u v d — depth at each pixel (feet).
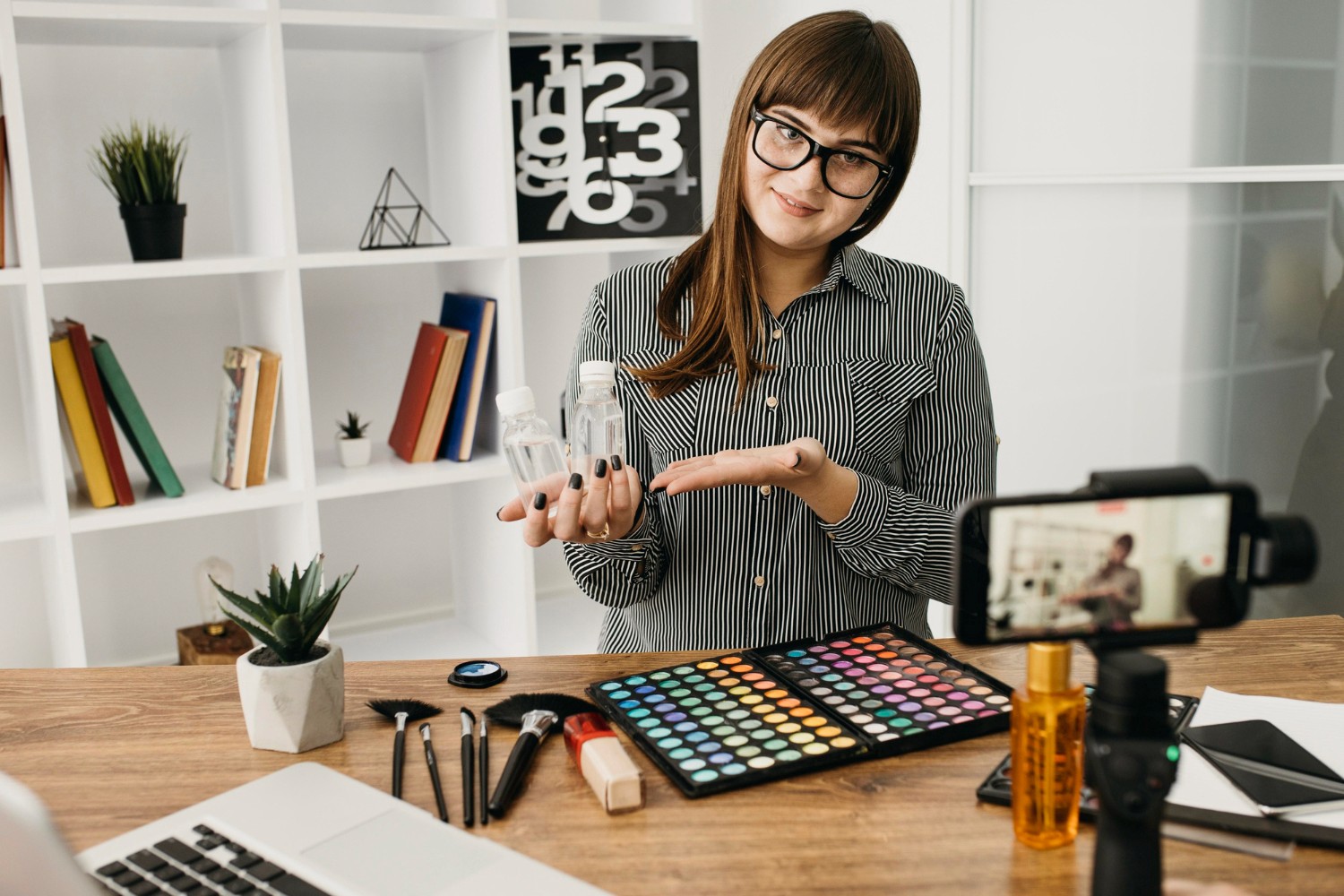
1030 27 7.02
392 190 8.84
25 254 6.41
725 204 4.35
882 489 4.15
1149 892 2.16
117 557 8.32
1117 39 6.68
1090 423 7.21
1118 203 6.87
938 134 7.46
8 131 6.28
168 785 2.98
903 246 7.96
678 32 7.97
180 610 8.61
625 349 4.70
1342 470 6.08
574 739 3.01
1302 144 6.03
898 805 2.77
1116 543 2.17
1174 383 6.79
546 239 7.98
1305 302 6.15
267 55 6.87
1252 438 6.49
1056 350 7.29
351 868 2.47
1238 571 2.16
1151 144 6.64
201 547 8.60
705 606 4.61
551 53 7.80
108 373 7.10
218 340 8.38
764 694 3.32
